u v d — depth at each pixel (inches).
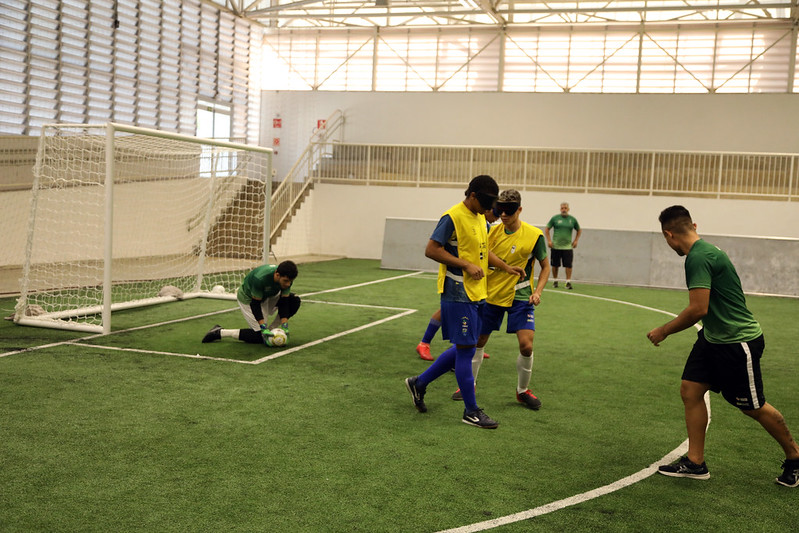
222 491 137.6
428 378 194.7
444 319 185.5
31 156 505.7
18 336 283.6
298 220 759.7
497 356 280.7
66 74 618.8
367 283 520.7
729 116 764.6
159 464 150.7
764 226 681.0
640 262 573.9
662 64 813.2
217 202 595.8
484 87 864.9
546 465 159.2
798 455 149.5
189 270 529.7
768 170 701.3
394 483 145.0
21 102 581.6
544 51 845.2
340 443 168.9
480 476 150.9
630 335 335.6
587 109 801.6
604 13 816.3
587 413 203.2
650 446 174.7
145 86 713.0
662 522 130.3
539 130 816.9
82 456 153.8
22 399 194.7
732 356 146.2
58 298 397.1
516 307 207.3
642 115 787.4
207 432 173.2
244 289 283.0
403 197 768.9
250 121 900.0
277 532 120.8
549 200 730.8
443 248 181.9
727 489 147.7
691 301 143.0
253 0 879.7
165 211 589.3
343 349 279.7
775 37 778.2
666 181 734.5
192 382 220.4
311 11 900.0
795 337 345.4
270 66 924.0
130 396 202.1
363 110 869.8
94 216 536.7
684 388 154.6
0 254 494.3
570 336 328.5
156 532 119.1
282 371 239.9
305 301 413.1
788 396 229.1
